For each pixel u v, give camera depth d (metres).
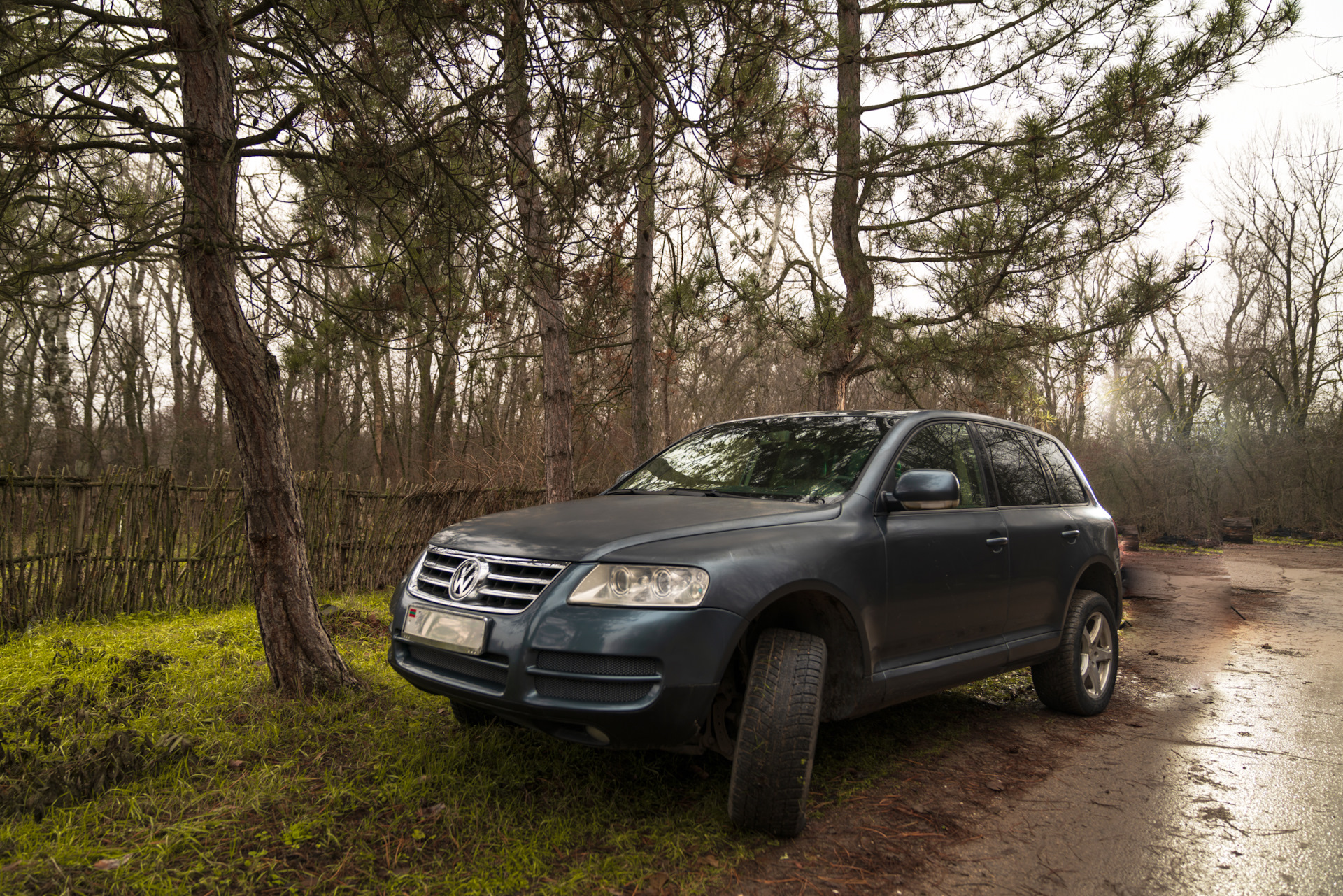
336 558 7.20
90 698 3.62
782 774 2.65
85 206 3.63
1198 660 6.26
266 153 3.89
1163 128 6.97
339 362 8.14
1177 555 15.42
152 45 3.38
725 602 2.64
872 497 3.42
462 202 3.96
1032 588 4.15
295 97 4.17
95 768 2.85
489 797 2.91
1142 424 19.64
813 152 6.45
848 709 3.14
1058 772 3.59
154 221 3.75
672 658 2.52
